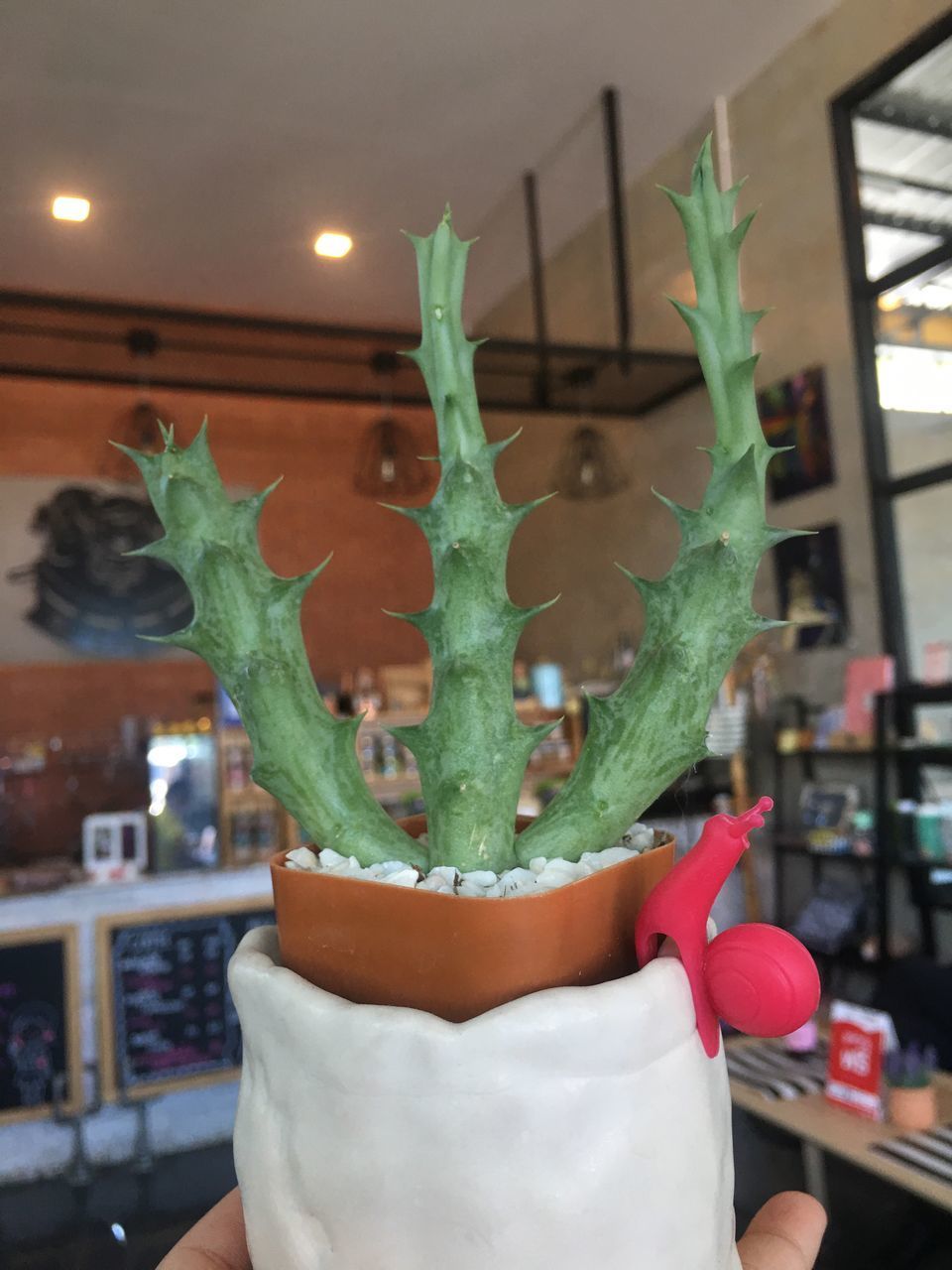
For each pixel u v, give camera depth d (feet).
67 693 19.61
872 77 12.21
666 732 1.43
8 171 14.61
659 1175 1.25
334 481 22.34
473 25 12.42
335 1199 1.27
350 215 16.71
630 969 1.42
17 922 11.05
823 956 11.71
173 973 11.41
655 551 16.75
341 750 1.49
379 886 1.31
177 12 11.70
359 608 22.18
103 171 14.79
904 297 12.01
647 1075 1.26
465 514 1.40
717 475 1.46
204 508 1.49
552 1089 1.19
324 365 16.90
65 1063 10.75
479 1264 1.21
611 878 1.37
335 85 13.32
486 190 16.53
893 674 11.82
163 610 20.38
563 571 19.48
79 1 11.37
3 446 19.76
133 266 17.74
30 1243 8.94
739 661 14.21
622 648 16.87
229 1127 11.43
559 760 15.62
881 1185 8.38
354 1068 1.24
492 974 1.27
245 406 21.80
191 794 12.59
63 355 15.85
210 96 13.28
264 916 11.93
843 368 12.71
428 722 1.44
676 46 13.28
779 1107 6.78
